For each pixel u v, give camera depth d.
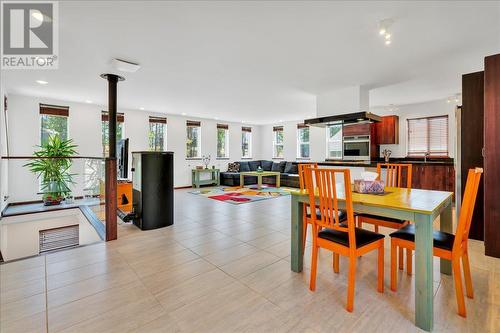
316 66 3.63
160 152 3.70
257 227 3.70
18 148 5.30
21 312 1.70
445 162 5.46
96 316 1.66
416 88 4.82
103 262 2.49
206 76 4.08
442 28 2.54
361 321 1.59
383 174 4.29
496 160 2.59
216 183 8.84
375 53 3.17
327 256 2.63
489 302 1.79
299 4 2.13
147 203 3.58
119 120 6.84
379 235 1.92
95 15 2.30
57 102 5.82
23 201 5.32
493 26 2.49
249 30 2.58
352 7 2.18
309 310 1.71
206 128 8.84
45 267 2.38
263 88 4.75
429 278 1.53
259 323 1.58
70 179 5.33
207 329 1.53
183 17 2.34
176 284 2.07
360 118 4.52
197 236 3.29
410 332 1.49
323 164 5.03
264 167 9.73
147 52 3.13
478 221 3.12
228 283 2.08
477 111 3.09
